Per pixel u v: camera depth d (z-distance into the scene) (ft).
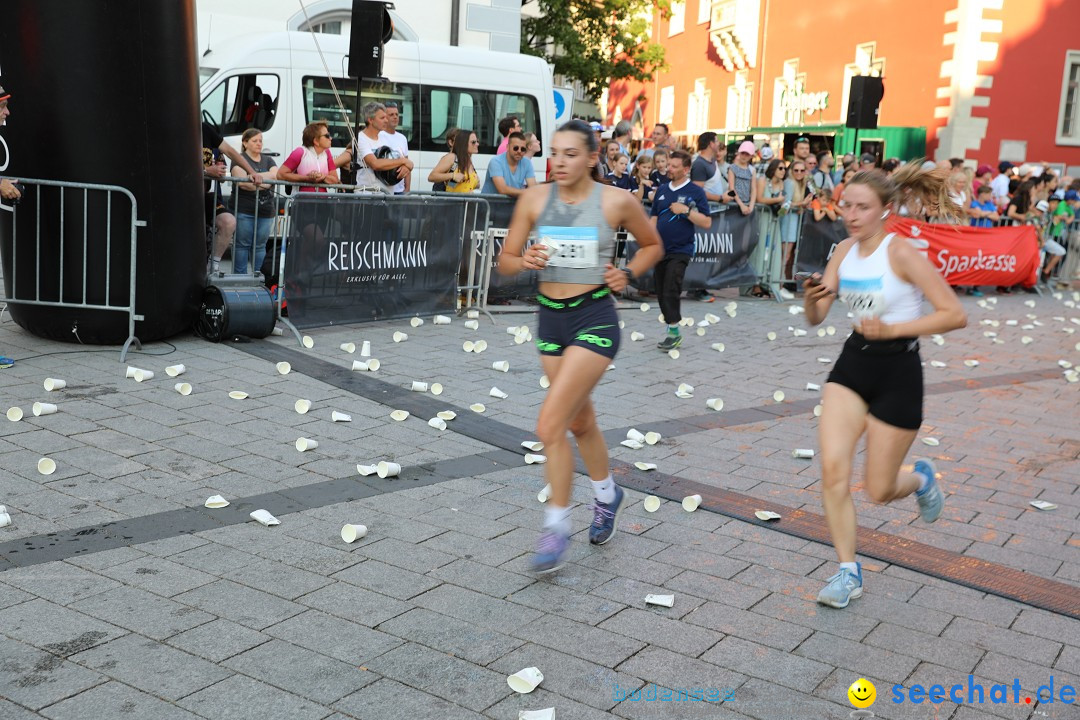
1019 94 67.97
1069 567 14.06
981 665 11.12
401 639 11.01
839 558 12.61
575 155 12.28
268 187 29.78
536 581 12.70
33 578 11.94
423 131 40.29
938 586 13.21
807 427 20.90
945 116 67.92
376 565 12.91
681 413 21.53
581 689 10.17
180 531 13.61
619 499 14.10
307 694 9.79
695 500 15.44
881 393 12.24
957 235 43.42
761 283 39.58
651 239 12.89
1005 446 20.24
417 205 28.58
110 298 23.09
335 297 26.81
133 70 22.17
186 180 23.70
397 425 19.19
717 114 99.45
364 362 23.80
